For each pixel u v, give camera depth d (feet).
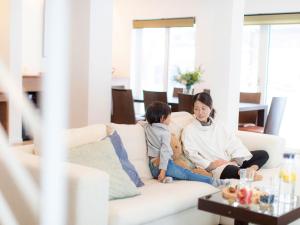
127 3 28.94
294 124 24.40
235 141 12.45
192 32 27.45
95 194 7.50
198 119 12.32
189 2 26.17
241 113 21.71
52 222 4.34
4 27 19.13
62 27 3.74
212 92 18.17
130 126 11.21
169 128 11.98
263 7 24.27
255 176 11.08
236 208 8.15
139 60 29.48
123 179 9.06
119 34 29.37
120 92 18.58
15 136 18.56
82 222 7.36
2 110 19.11
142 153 11.16
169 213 9.04
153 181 10.81
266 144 12.98
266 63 25.08
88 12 17.71
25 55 22.75
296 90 24.31
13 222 7.90
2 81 18.60
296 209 8.29
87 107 17.98
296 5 23.15
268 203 8.31
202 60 25.43
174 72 28.37
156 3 27.78
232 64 17.85
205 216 10.26
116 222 7.89
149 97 19.29
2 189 8.21
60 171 4.29
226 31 17.72
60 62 3.78
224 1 17.67
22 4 20.85
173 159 11.66
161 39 28.63
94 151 9.28
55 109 3.94
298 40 24.03
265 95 25.23
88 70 17.88
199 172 11.56
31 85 21.65
